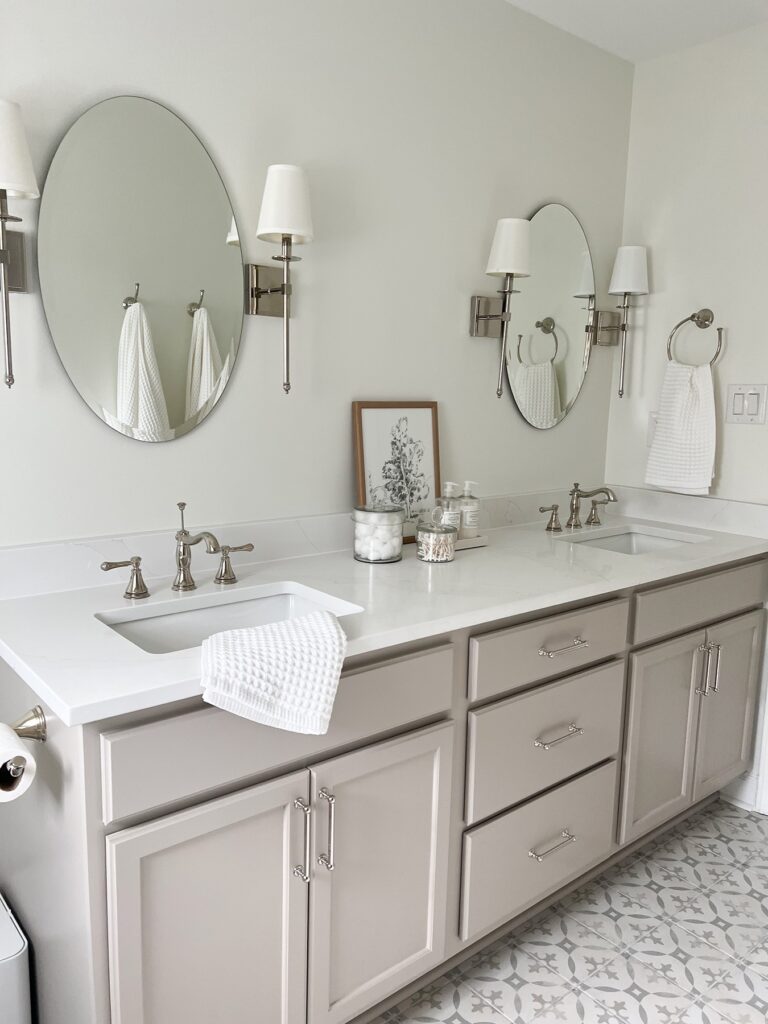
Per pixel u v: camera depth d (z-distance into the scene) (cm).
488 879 170
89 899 113
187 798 122
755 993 173
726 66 236
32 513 156
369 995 152
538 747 175
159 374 168
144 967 120
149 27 158
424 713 152
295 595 172
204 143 169
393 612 151
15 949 136
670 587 203
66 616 144
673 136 250
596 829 196
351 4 188
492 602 160
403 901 156
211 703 116
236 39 170
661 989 174
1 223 139
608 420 276
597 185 254
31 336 151
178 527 176
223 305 175
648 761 209
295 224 167
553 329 249
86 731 109
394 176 202
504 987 173
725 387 244
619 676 193
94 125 153
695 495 252
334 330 196
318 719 121
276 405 188
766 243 231
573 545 219
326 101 186
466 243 222
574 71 240
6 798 114
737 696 237
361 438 202
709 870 219
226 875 127
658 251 257
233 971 131
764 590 238
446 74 209
